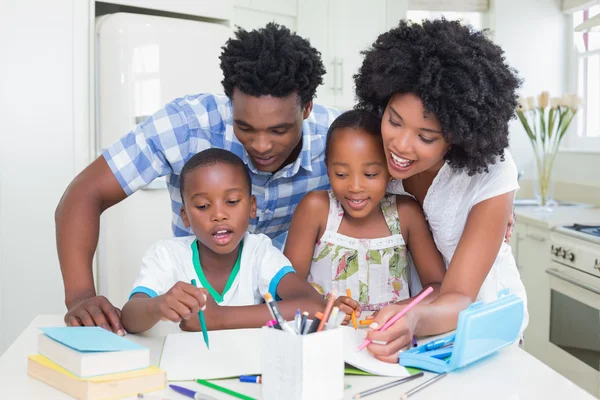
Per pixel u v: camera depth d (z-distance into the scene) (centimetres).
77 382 72
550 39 344
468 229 107
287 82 109
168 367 81
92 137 221
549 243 252
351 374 80
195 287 87
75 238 113
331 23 316
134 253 226
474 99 96
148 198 227
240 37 114
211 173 109
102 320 95
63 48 214
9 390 74
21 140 210
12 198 209
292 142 117
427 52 98
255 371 79
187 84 236
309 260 126
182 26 234
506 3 339
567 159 328
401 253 126
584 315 229
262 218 140
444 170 115
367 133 114
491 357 88
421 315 92
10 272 210
